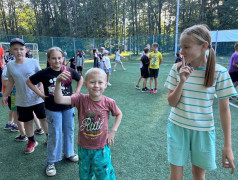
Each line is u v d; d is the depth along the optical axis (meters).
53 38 18.67
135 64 16.59
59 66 2.27
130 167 2.50
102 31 33.38
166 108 4.90
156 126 3.79
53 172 2.36
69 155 2.63
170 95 1.57
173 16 34.28
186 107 1.53
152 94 6.33
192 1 30.48
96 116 1.77
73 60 9.05
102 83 1.75
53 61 2.22
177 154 1.59
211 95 1.50
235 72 5.28
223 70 1.45
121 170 2.44
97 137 1.78
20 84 2.61
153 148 2.97
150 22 37.50
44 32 39.16
